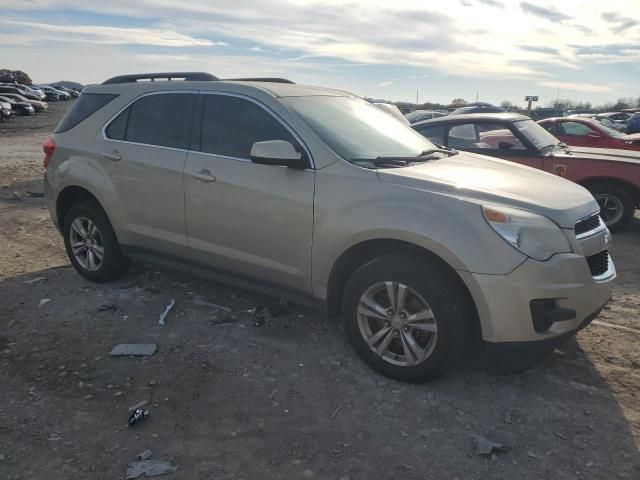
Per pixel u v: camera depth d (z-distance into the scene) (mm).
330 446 2820
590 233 3346
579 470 2668
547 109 35375
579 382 3469
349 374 3520
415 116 24344
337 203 3451
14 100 41594
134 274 5262
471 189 3248
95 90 4988
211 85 4227
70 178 4867
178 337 4000
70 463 2660
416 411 3131
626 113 32000
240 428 2959
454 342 3156
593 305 3230
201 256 4234
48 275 5289
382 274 3312
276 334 4062
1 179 11180
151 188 4359
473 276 3008
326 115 4004
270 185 3723
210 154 4074
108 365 3600
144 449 2771
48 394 3254
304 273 3693
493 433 2945
